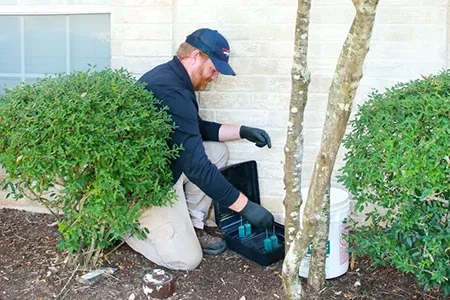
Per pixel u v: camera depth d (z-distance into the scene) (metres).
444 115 2.21
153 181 2.58
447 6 3.02
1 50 3.80
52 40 3.72
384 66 3.11
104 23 3.62
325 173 2.13
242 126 3.22
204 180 2.68
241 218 3.22
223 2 3.20
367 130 2.46
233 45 3.22
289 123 2.34
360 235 2.52
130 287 2.63
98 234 2.67
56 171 2.41
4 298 2.53
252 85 3.25
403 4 3.05
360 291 2.62
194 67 2.88
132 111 2.49
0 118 2.47
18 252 2.96
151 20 3.28
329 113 2.05
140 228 2.75
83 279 2.66
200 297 2.57
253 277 2.76
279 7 3.14
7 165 2.49
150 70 3.11
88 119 2.39
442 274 2.21
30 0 3.69
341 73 1.98
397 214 2.33
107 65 3.66
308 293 2.58
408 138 2.22
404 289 2.63
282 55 3.19
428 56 3.08
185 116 2.71
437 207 2.23
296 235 2.32
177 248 2.79
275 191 3.32
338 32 3.10
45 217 3.47
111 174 2.44
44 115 2.38
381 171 2.27
